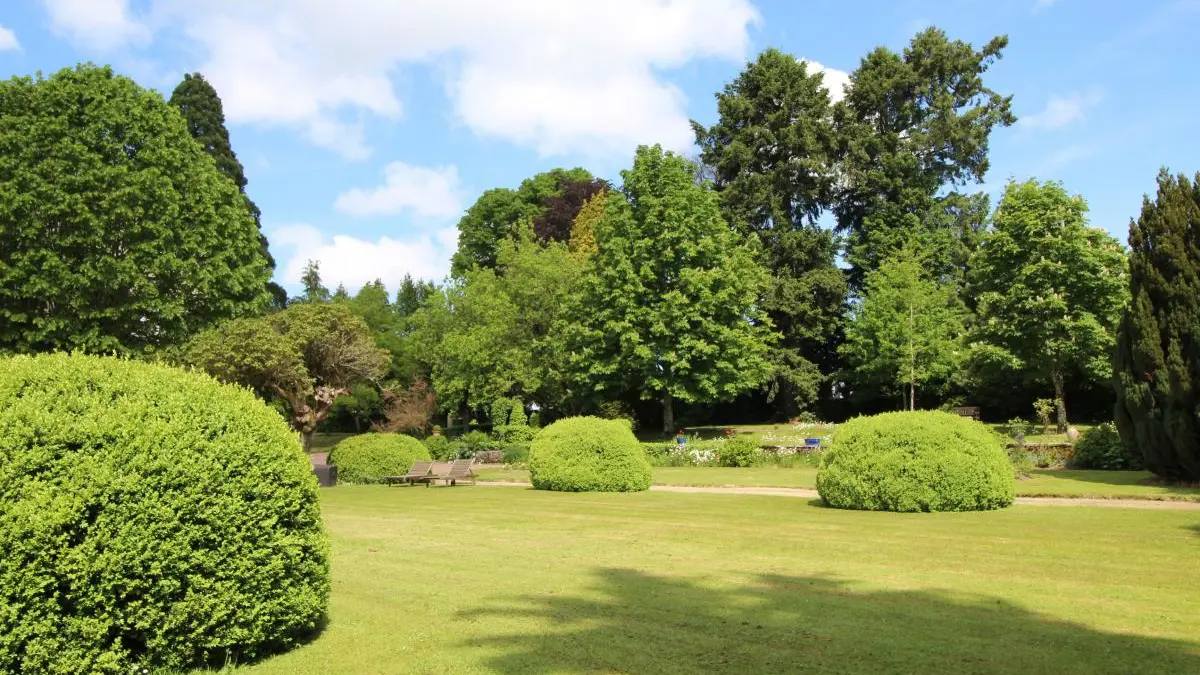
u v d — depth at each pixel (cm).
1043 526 1091
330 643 588
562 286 3803
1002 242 3234
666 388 3503
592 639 577
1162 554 871
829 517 1251
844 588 742
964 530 1073
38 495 475
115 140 2648
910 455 1319
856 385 4475
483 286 4209
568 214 5169
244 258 3083
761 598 705
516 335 3834
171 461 525
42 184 2459
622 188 3781
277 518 579
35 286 2439
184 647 527
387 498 1786
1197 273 1487
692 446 2823
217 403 585
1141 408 1559
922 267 4191
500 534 1144
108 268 2542
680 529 1155
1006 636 573
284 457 599
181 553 520
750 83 4459
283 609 573
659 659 527
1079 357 3078
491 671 509
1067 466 2052
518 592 746
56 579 478
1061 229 3086
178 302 2720
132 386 559
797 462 2512
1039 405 3175
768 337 3772
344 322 2688
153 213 2656
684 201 3500
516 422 3544
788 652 539
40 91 2538
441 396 4306
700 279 3403
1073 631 584
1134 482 1631
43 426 495
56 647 475
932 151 4516
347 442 2412
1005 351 3158
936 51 4494
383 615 664
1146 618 618
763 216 4359
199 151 2956
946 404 4094
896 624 609
